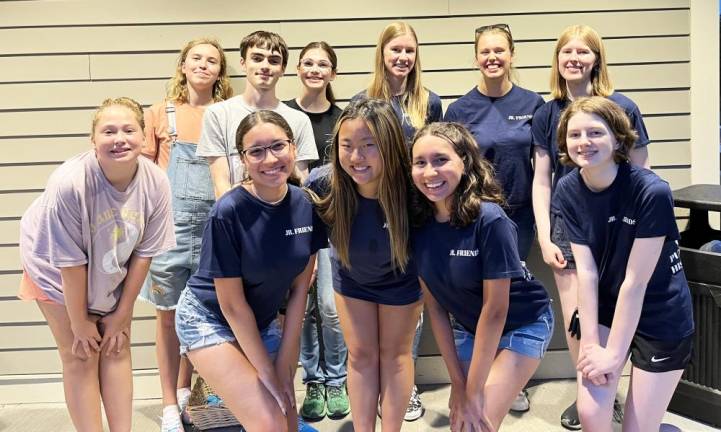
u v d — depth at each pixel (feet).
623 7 9.87
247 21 9.82
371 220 6.40
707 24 9.86
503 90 8.85
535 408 9.12
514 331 6.52
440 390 9.93
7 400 10.13
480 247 5.98
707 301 8.08
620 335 6.38
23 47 9.78
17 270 10.07
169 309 8.61
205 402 8.20
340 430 8.64
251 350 6.46
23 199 10.03
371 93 8.70
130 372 7.39
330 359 9.12
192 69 8.91
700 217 9.00
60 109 9.91
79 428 7.14
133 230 6.77
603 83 8.14
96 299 6.88
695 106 10.02
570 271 7.98
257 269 6.36
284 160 6.07
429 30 9.87
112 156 6.29
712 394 8.16
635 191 6.19
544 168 8.57
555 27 9.89
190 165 8.70
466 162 5.94
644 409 6.77
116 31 9.78
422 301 7.04
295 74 9.91
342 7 9.80
